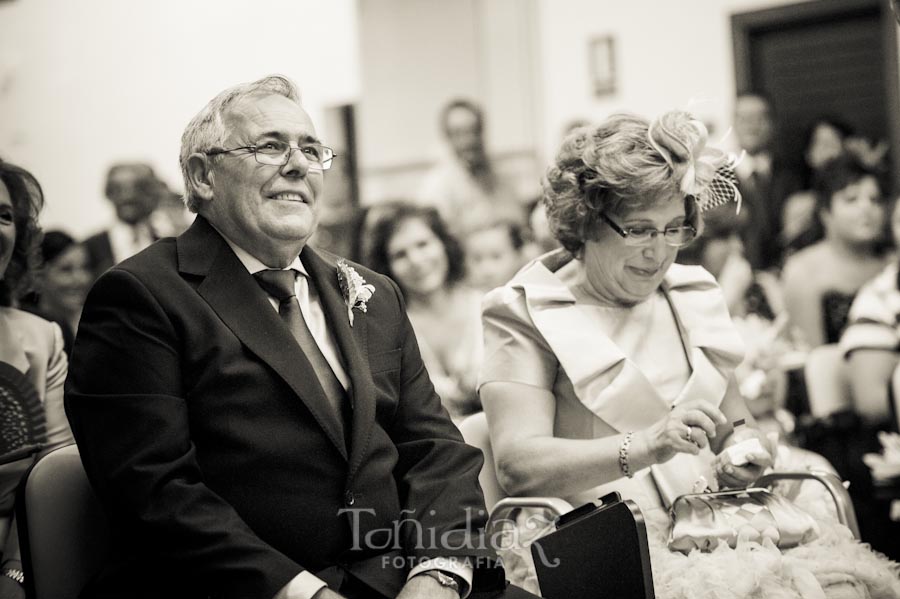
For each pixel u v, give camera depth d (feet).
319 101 24.72
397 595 7.00
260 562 6.41
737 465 8.45
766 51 22.00
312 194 7.52
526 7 23.12
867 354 15.71
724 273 18.47
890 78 21.03
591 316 9.30
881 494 14.24
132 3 25.76
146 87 25.90
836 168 19.17
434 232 19.01
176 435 6.66
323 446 7.01
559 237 9.38
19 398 9.66
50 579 7.22
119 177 23.22
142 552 6.68
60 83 26.20
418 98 23.80
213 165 7.38
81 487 7.36
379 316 7.92
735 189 9.21
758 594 7.66
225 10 25.35
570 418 9.16
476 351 18.78
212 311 7.06
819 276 18.62
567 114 23.11
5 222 9.96
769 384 16.74
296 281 7.70
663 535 8.54
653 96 22.52
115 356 6.80
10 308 10.24
